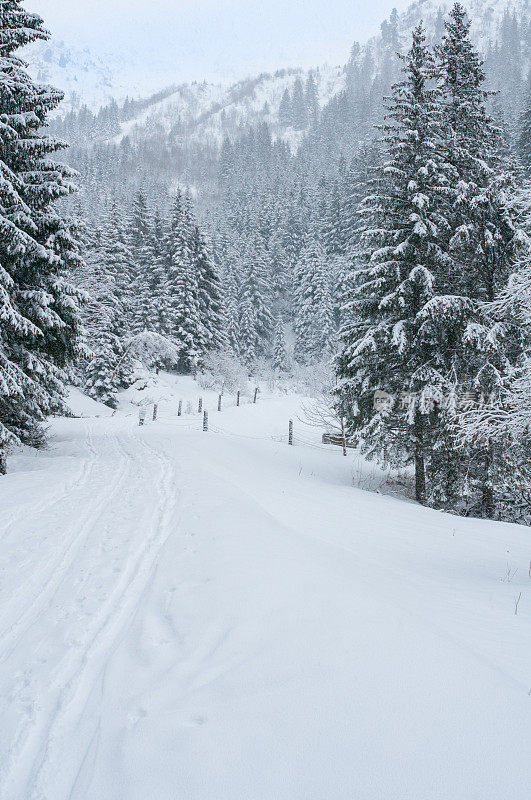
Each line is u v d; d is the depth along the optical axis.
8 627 4.05
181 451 14.29
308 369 45.38
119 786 2.27
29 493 8.63
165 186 132.12
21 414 13.64
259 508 7.80
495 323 12.29
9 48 12.58
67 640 3.84
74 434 18.95
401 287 12.93
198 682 3.09
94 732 2.73
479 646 3.64
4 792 2.30
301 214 71.38
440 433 13.09
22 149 12.14
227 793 2.13
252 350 52.44
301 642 3.46
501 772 2.21
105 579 5.09
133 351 38.47
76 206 47.31
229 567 4.95
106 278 36.41
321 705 2.72
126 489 9.41
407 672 3.07
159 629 3.92
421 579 5.50
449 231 13.71
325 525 8.00
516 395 10.45
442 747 2.37
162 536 6.55
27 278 13.12
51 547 6.04
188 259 42.44
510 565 6.82
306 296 54.91
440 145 14.08
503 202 12.84
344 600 4.19
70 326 13.78
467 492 12.55
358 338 14.53
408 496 14.55
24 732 2.76
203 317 43.41
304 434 24.94
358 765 2.25
